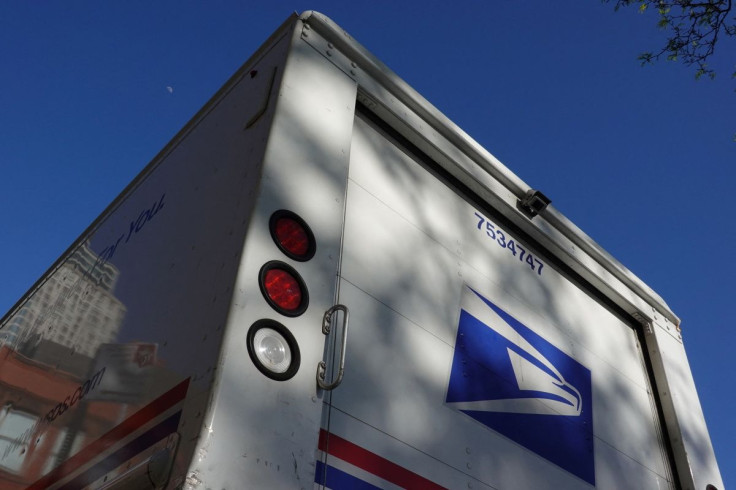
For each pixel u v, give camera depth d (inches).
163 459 62.7
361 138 110.3
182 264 89.8
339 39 111.7
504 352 109.0
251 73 109.7
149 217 113.7
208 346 70.4
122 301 101.4
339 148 96.6
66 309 119.3
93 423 87.0
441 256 109.8
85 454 84.7
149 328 87.5
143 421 75.3
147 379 80.0
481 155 130.5
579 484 107.3
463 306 107.0
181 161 116.6
